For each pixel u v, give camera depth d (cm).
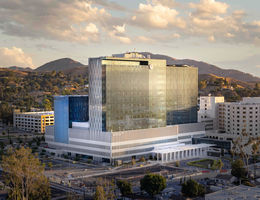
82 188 17688
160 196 16150
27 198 13825
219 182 18688
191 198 15750
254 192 13900
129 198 15912
